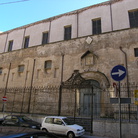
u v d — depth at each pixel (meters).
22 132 3.24
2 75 23.34
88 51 17.27
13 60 23.19
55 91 17.94
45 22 23.97
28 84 20.30
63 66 18.58
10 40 26.77
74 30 20.88
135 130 9.76
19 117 11.91
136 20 17.78
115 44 16.27
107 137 10.49
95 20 20.17
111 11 19.17
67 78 17.78
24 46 24.97
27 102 19.45
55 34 22.31
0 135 2.95
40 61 20.59
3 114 15.63
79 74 17.11
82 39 18.39
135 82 14.21
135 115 13.02
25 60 21.95
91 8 20.67
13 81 21.83
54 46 20.17
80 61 17.64
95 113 15.37
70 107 16.48
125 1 18.73
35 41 23.81
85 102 16.22
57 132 10.62
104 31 18.72
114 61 15.77
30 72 20.81
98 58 16.69
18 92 20.58
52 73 19.00
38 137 3.30
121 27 17.97
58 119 11.12
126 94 14.12
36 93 19.22
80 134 10.21
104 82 15.59
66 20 22.06
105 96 15.10
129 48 15.50
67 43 19.30
